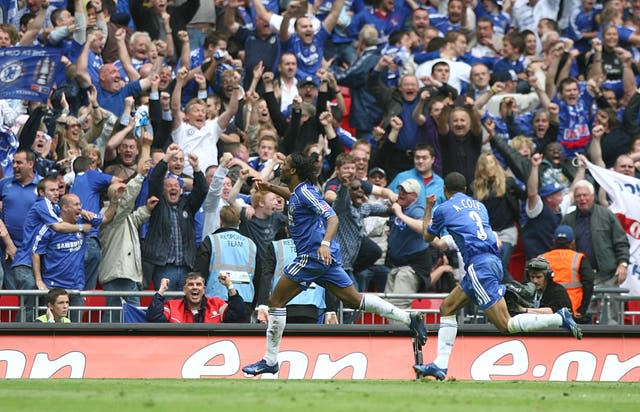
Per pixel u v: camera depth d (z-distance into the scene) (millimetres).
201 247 43156
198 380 34562
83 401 25312
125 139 47500
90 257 44281
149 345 40125
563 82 56781
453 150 50875
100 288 46500
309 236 33594
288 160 33750
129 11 59500
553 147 51812
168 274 44906
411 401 25828
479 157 48750
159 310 40656
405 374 40281
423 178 48469
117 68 51688
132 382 32969
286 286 34094
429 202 35344
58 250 42875
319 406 24344
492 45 63062
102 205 47781
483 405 25188
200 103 50000
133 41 55719
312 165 33781
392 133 51281
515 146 50938
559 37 62750
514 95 57406
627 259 47781
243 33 59625
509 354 40844
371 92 55406
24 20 54719
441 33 64500
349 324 40594
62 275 43000
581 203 48094
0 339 39656
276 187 34469
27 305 41688
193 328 40250
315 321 42438
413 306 44938
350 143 53219
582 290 43844
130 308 41781
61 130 47781
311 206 33250
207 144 49969
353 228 44219
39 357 39656
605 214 48062
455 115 50719
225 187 45719
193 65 57562
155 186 44906
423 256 45906
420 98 51250
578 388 31484
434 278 46594
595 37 66812
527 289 36312
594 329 41094
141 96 51500
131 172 47562
